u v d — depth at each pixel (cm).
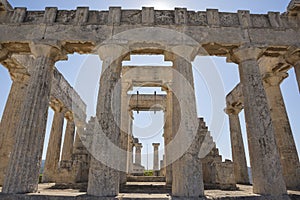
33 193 1027
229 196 984
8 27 1336
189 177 1021
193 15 1409
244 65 1326
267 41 1352
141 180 1981
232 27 1373
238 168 2070
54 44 1277
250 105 1244
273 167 1105
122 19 1380
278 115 1645
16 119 1559
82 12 1383
